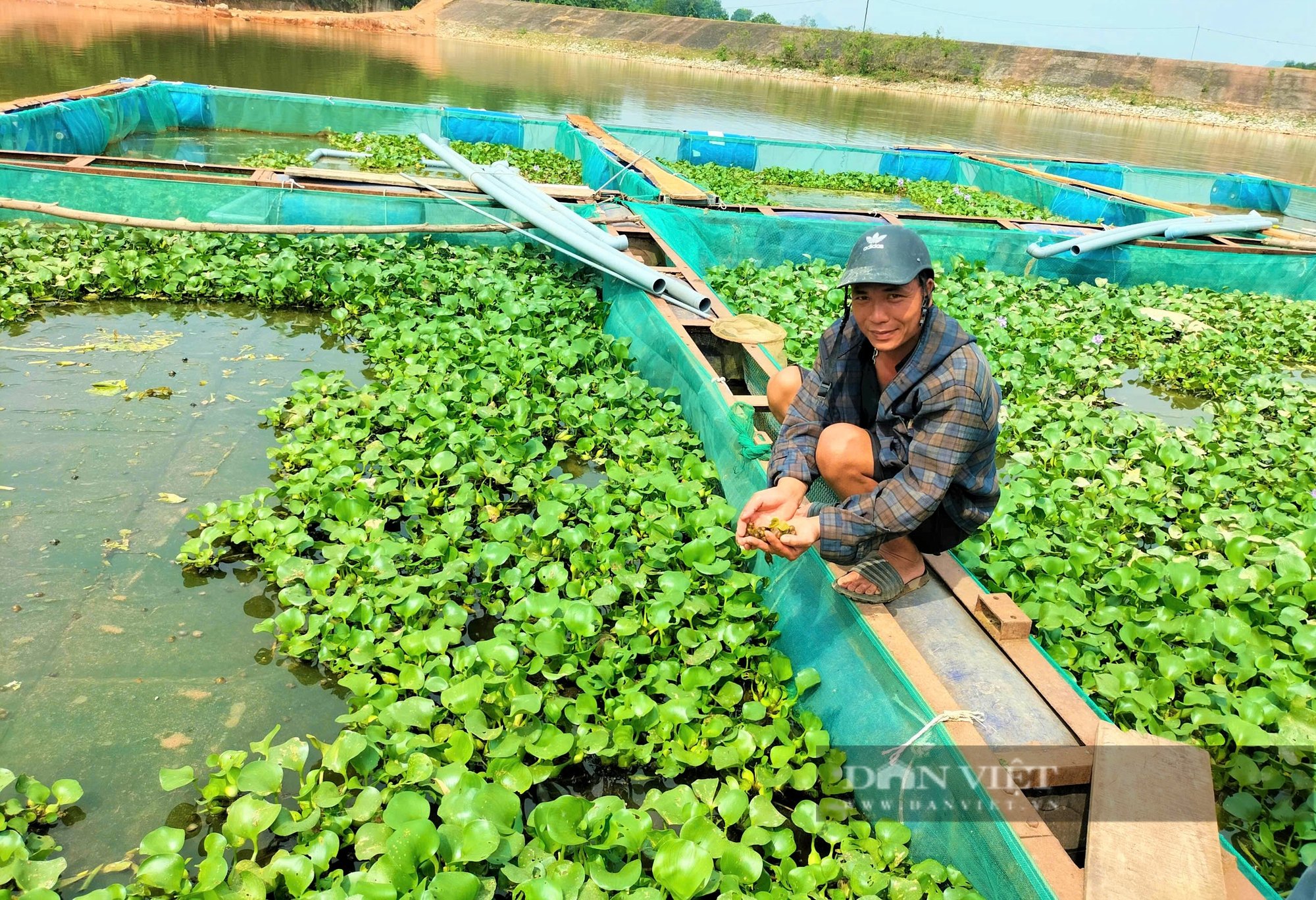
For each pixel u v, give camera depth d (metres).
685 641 3.39
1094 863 2.29
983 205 13.39
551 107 21.16
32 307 6.21
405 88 22.05
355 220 7.86
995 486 3.11
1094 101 43.69
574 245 7.14
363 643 3.27
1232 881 2.36
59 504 4.12
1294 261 9.73
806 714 3.08
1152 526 4.73
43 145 10.00
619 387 5.33
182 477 4.43
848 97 36.53
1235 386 6.95
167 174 7.59
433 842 2.39
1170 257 9.52
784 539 2.92
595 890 2.41
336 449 4.43
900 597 3.35
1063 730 2.81
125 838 2.66
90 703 3.10
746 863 2.49
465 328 6.09
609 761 3.06
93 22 31.84
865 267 2.64
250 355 5.88
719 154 15.14
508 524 3.95
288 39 34.50
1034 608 3.62
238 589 3.74
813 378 3.35
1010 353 6.80
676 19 53.31
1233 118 42.34
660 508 4.23
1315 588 3.87
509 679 3.07
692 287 6.69
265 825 2.54
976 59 46.91
